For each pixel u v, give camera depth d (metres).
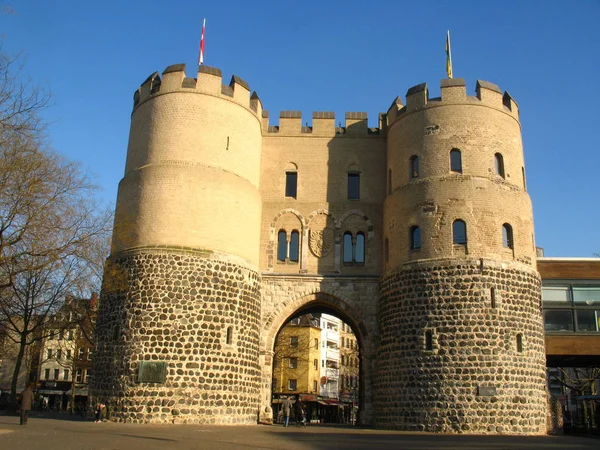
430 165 30.89
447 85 31.80
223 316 29.33
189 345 28.23
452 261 28.89
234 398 28.98
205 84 32.12
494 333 27.91
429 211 30.11
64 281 40.50
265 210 34.94
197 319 28.67
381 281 32.66
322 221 34.78
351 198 35.31
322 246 34.44
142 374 27.61
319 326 86.94
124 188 31.50
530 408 27.52
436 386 27.69
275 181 35.47
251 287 31.38
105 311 29.83
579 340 32.88
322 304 34.38
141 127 32.25
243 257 31.12
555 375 66.75
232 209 31.00
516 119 32.50
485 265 28.70
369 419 31.47
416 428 27.62
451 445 18.86
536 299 29.78
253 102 34.47
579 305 33.38
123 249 30.11
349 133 36.19
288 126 36.38
